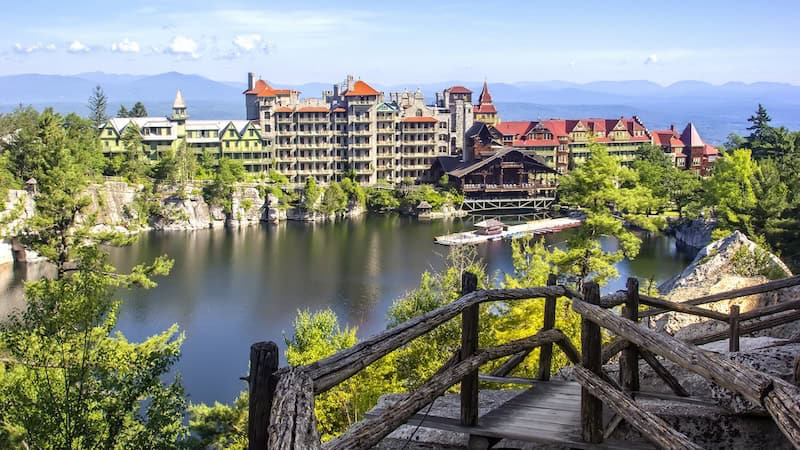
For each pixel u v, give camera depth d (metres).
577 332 26.69
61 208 51.31
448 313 8.53
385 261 88.88
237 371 50.16
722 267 36.00
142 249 97.38
